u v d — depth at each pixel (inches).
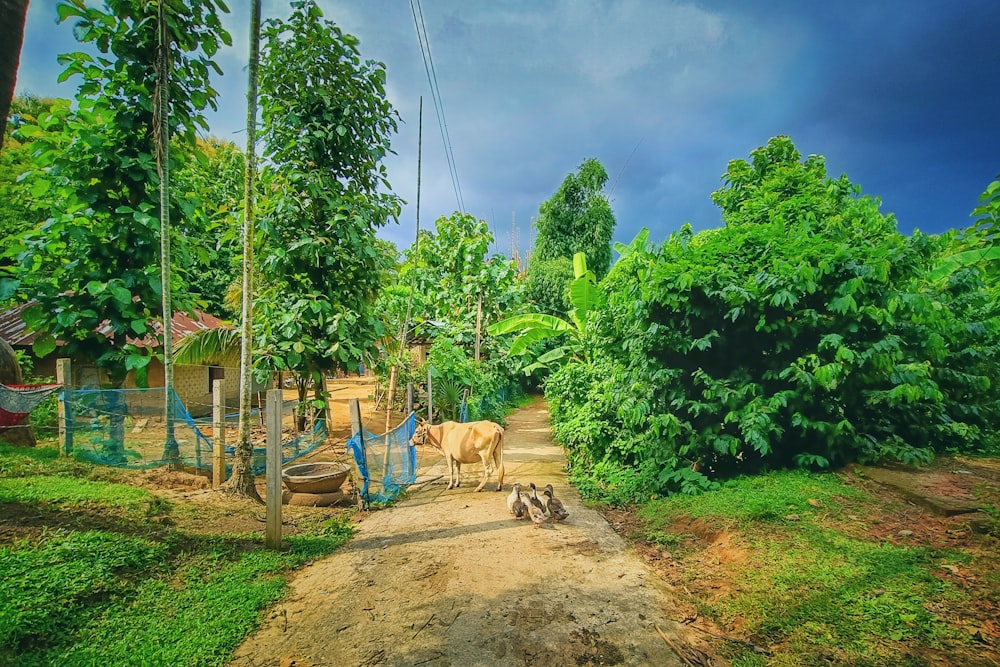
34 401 215.9
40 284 222.5
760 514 175.2
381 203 311.6
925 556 138.9
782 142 326.6
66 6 198.8
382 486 246.1
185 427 235.5
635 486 237.6
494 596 144.0
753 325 222.5
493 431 268.7
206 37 223.9
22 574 126.2
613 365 283.4
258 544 173.0
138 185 228.8
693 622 128.6
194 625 121.6
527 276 920.3
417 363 598.9
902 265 203.0
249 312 215.2
